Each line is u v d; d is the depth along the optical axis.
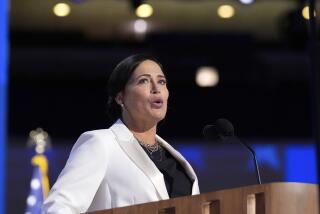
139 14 26.12
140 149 5.51
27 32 29.05
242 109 28.02
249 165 21.06
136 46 29.41
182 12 29.75
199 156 22.42
